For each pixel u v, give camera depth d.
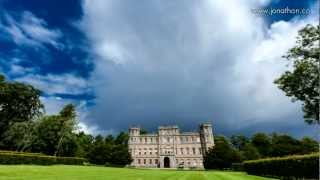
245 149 144.50
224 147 134.50
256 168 52.03
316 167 31.42
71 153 102.75
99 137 172.62
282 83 43.25
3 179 22.34
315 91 41.00
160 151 169.12
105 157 140.88
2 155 52.19
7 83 86.88
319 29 41.03
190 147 170.12
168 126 173.12
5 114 87.44
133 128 175.25
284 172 38.44
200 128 176.88
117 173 40.81
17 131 86.12
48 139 96.06
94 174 34.84
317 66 40.56
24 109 90.31
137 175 37.31
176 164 167.50
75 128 100.69
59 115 100.12
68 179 24.97
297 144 138.12
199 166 166.88
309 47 42.03
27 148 94.44
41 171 34.75
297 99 42.81
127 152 146.62
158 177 34.88
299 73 41.19
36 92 91.19
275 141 143.38
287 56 43.19
